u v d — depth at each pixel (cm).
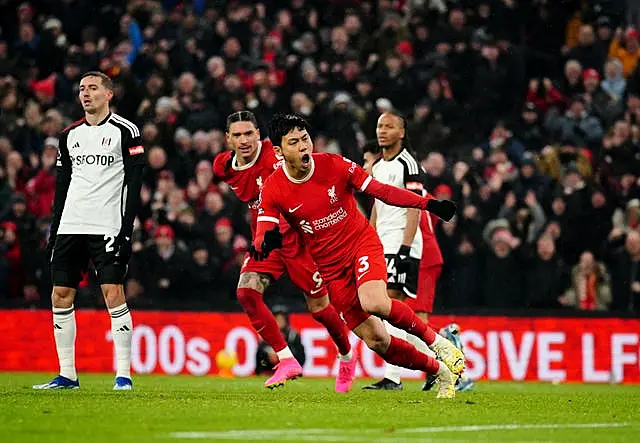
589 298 3947
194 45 4756
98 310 3647
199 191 4103
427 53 4838
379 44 4778
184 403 1873
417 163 2509
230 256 3897
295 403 1908
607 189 4334
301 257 2234
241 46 4778
